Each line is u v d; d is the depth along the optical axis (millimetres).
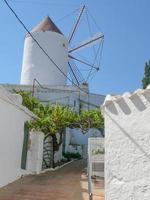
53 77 42656
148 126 8078
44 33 43656
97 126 23875
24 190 14719
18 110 17953
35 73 42656
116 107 8992
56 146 24203
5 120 15750
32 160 20500
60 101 34719
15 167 17531
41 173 20781
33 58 43219
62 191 14805
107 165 8922
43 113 23422
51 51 43344
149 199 7723
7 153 16172
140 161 8086
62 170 23031
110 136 9016
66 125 22922
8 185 15812
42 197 13445
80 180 18109
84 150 35500
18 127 18031
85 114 23828
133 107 8508
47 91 34969
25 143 19406
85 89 38344
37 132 20953
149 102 8156
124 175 8406
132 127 8438
